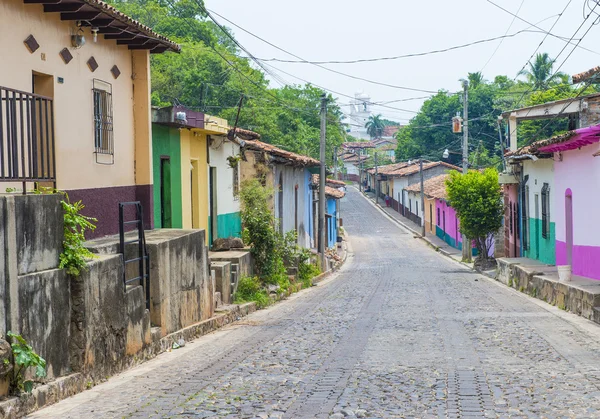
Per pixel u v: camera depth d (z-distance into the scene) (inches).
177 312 512.4
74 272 339.9
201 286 577.0
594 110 953.5
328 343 481.7
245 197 905.5
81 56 490.6
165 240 492.7
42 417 284.8
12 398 282.0
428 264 1551.4
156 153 662.5
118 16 475.5
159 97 1640.0
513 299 812.0
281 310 738.2
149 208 595.2
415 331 539.5
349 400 302.0
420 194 2496.3
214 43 1989.4
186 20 1950.1
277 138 1827.0
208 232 846.5
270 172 1098.1
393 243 2201.0
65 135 465.7
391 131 6742.1
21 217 300.8
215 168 885.2
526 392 315.3
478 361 402.9
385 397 307.4
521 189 1171.3
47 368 317.1
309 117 2367.1
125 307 405.1
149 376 375.6
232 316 644.1
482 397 305.4
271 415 276.2
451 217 2010.3
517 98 2273.6
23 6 413.7
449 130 2906.0
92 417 281.6
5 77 395.5
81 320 343.9
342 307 742.5
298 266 1077.8
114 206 548.1
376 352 441.4
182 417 275.7
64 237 342.6
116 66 552.7
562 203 897.5
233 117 1706.4
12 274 289.6
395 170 3287.4
